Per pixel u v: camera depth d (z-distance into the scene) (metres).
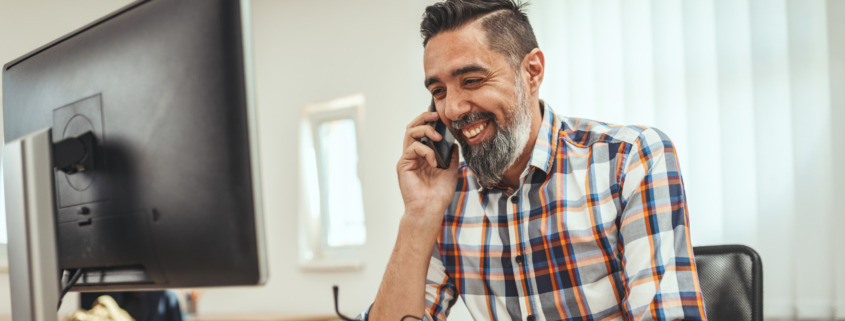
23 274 0.85
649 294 1.17
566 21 3.30
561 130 1.41
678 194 1.22
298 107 4.62
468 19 1.28
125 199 0.91
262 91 4.84
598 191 1.31
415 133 1.37
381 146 4.14
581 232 1.32
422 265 1.31
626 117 3.07
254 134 0.83
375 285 4.11
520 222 1.37
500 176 1.33
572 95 3.25
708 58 2.88
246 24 0.83
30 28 3.69
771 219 2.69
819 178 2.59
